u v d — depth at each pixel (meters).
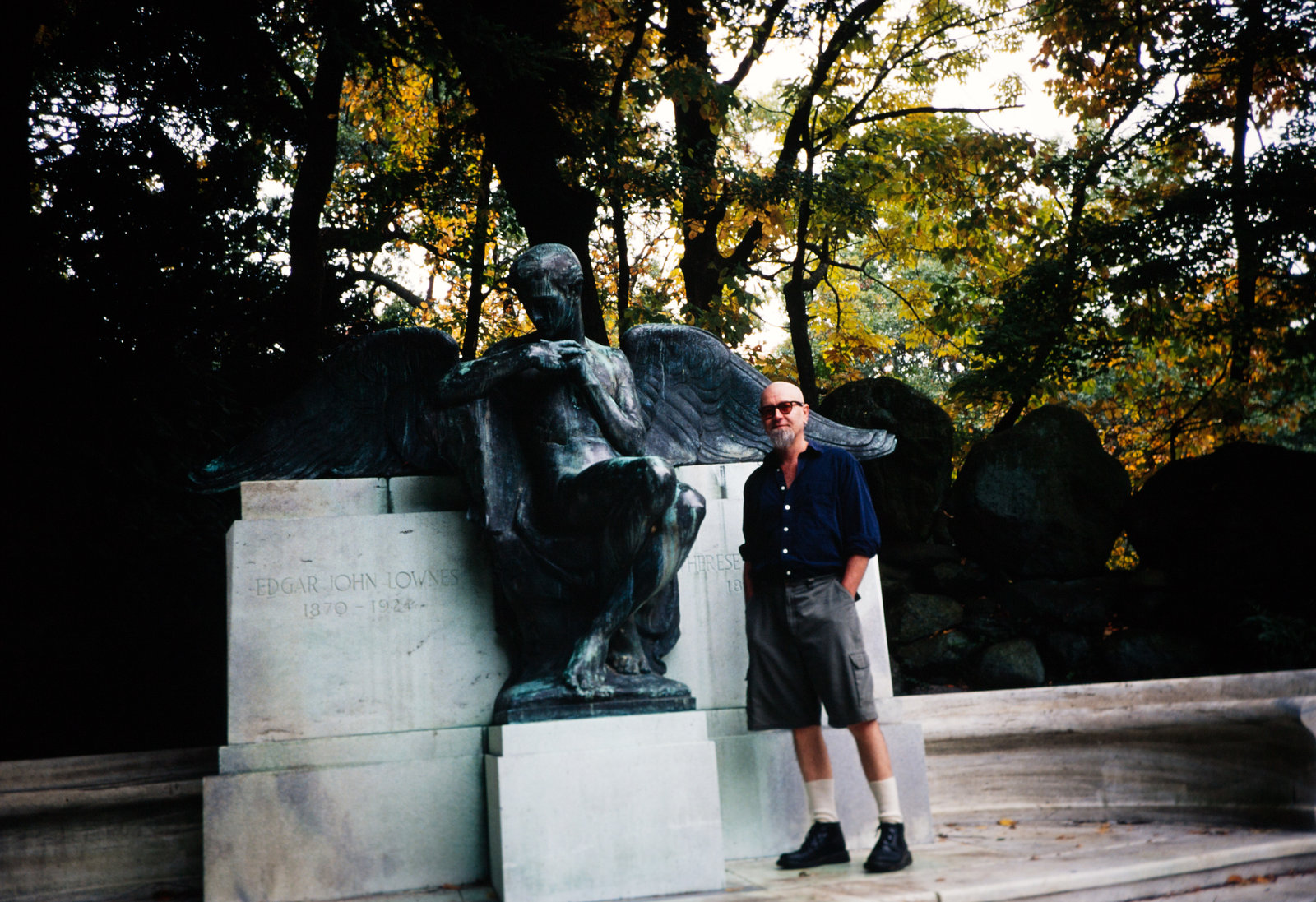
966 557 9.34
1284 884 4.31
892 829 4.39
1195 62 13.70
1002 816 5.73
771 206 15.52
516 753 4.23
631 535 4.50
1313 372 13.17
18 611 7.80
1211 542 8.62
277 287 12.82
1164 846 4.62
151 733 7.82
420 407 5.38
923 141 16.30
